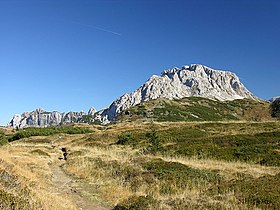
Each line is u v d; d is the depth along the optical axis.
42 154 42.66
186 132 55.53
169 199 15.96
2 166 17.44
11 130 156.25
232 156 32.62
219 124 62.22
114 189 20.92
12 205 11.48
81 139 71.00
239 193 15.65
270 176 20.03
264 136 43.34
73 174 28.83
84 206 17.73
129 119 179.50
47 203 14.44
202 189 18.95
